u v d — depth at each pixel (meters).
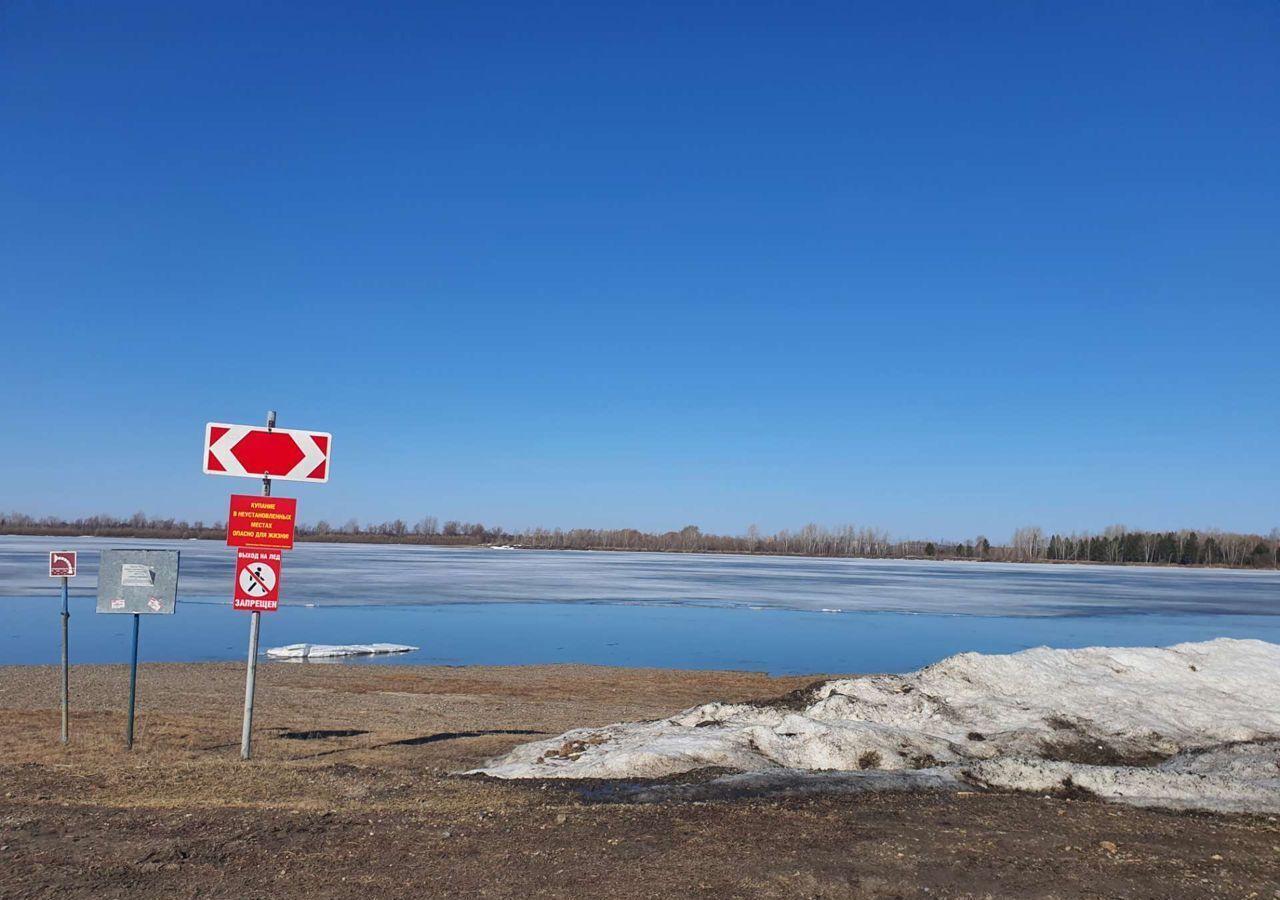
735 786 8.93
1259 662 14.92
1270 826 7.81
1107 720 12.53
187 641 36.25
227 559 98.06
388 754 13.03
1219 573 158.50
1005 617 57.09
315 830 7.18
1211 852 6.93
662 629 46.72
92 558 87.31
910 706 12.99
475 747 13.87
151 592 12.55
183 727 14.95
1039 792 9.07
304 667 29.03
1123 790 9.06
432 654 35.69
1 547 124.81
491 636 42.41
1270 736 12.12
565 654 36.91
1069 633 47.44
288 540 10.51
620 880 6.16
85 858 6.46
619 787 9.05
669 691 25.98
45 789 8.44
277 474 10.34
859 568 141.38
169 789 8.52
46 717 15.76
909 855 6.68
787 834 7.13
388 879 6.16
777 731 11.84
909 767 10.84
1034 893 6.06
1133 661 14.68
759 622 51.22
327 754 12.77
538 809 7.92
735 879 6.20
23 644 34.47
